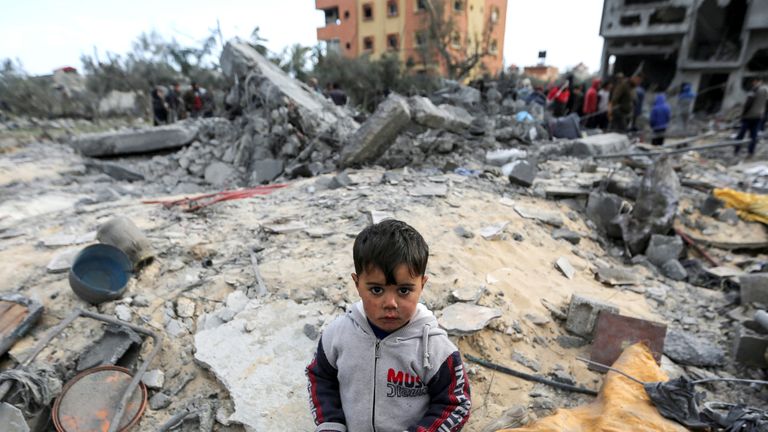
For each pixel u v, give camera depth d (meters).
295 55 24.02
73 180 8.08
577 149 9.48
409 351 1.62
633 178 6.92
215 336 2.88
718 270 4.73
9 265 3.65
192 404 2.54
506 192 6.09
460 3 30.84
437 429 1.60
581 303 3.27
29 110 17.12
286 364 2.70
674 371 3.04
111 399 2.52
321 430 1.67
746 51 18.58
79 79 23.72
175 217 4.94
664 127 11.08
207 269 3.63
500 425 2.24
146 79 21.44
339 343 1.70
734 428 2.03
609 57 22.28
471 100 14.12
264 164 8.13
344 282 3.35
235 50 10.38
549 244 4.74
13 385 2.39
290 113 8.62
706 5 19.14
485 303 3.26
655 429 2.03
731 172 8.58
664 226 5.14
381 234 1.46
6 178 7.72
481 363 2.81
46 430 2.43
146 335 2.89
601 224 5.61
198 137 9.91
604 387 2.47
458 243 4.18
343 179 6.18
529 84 18.64
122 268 3.29
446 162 7.49
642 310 3.86
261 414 2.42
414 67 31.41
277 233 4.32
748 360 3.15
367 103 23.61
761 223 5.77
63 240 4.24
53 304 3.10
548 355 3.01
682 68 20.06
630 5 20.59
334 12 37.97
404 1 31.64
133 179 8.68
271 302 3.18
